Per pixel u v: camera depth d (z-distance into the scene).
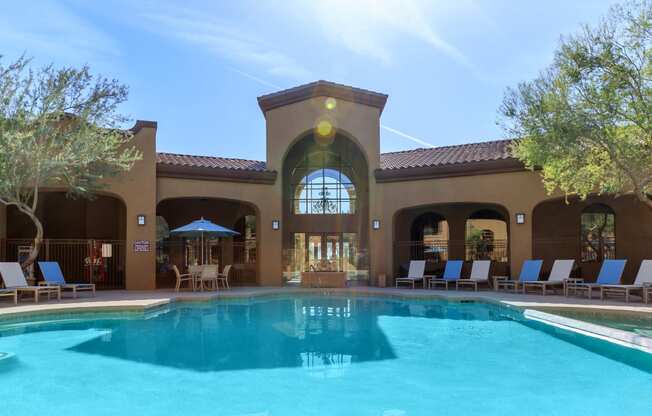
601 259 20.62
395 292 17.00
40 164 14.88
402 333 10.41
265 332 10.54
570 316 11.76
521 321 12.01
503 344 9.34
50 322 11.89
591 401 6.02
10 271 14.47
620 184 12.82
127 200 18.27
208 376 7.13
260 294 16.97
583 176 13.34
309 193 23.80
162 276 23.86
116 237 22.83
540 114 13.07
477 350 8.83
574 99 12.52
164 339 9.84
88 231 22.36
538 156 13.70
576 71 11.91
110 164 16.91
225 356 8.36
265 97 21.31
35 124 15.21
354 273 23.31
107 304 13.19
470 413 5.61
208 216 24.50
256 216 21.39
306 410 5.71
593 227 20.92
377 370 7.46
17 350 8.87
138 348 8.99
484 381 6.88
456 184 19.14
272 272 20.64
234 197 20.17
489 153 20.33
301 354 8.52
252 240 24.72
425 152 23.69
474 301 15.25
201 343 9.42
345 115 21.20
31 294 15.64
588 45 11.88
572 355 8.41
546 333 10.39
